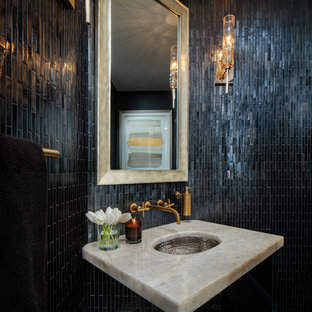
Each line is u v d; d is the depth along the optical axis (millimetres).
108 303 979
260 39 1463
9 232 364
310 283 1440
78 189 863
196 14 1431
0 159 359
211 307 820
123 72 1089
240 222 1429
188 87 1383
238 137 1438
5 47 483
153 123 1209
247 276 1069
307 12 1454
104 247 854
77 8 872
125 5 1095
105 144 995
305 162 1452
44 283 442
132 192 1113
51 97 685
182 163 1332
